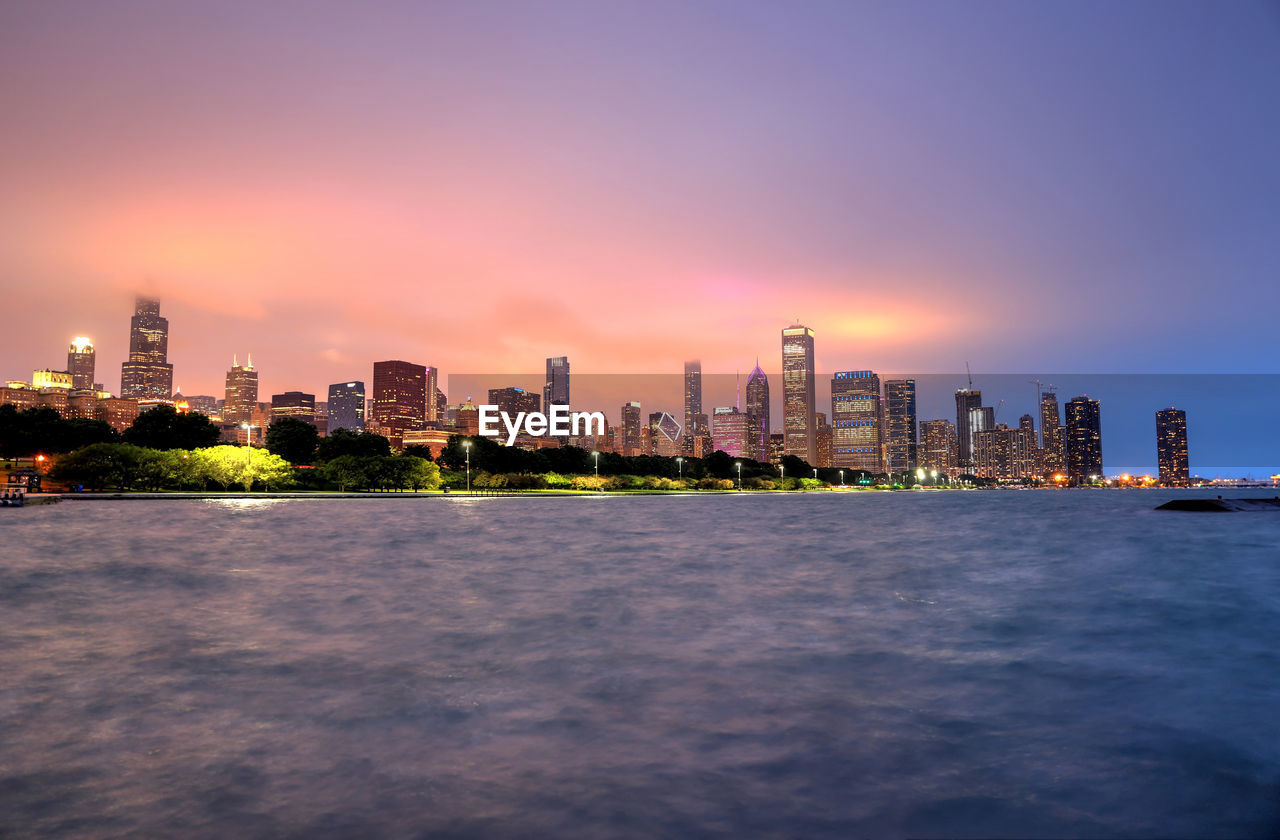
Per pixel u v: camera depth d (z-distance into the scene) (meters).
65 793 7.42
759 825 6.70
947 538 48.09
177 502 107.06
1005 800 7.28
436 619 17.83
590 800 7.24
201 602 20.53
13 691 11.24
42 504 96.50
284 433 194.12
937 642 15.16
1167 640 15.41
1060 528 60.16
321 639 15.32
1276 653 14.06
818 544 42.75
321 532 50.50
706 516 83.44
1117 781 7.76
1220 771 8.03
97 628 16.56
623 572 28.23
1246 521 70.19
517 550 37.81
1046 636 15.80
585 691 11.30
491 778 7.80
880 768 8.12
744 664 13.13
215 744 8.88
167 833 6.52
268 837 6.45
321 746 8.81
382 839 6.40
